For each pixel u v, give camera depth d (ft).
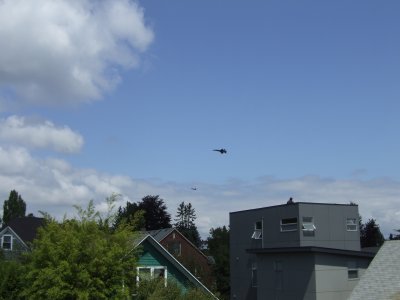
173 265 87.15
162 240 239.50
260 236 150.51
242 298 153.69
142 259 84.84
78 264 62.13
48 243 62.64
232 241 162.20
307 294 115.65
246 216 157.17
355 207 145.18
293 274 121.08
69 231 63.93
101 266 62.75
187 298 74.49
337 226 141.28
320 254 115.44
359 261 118.83
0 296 68.13
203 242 335.67
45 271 60.59
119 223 72.02
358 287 81.20
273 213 146.30
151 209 288.92
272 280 127.95
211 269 196.85
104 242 64.18
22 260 76.84
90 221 66.18
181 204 421.59
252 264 151.64
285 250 122.42
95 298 62.18
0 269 70.03
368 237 249.34
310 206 138.62
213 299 79.46
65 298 61.21
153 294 70.38
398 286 77.15
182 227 342.23
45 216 67.05
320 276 114.42
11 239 185.47
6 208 312.09
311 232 137.28
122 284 65.21
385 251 87.15
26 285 66.33
